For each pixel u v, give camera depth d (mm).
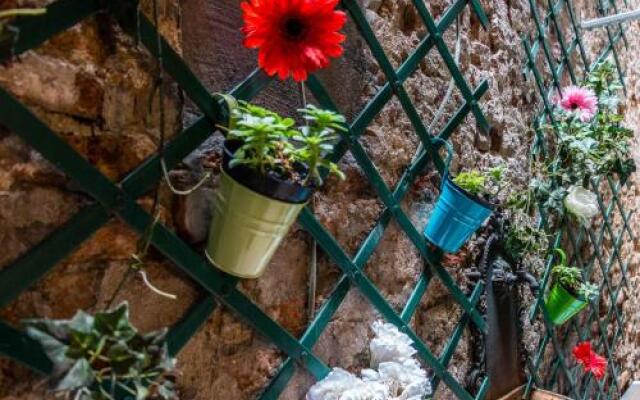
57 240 711
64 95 721
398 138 1335
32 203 699
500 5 1788
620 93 2811
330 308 1136
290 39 749
